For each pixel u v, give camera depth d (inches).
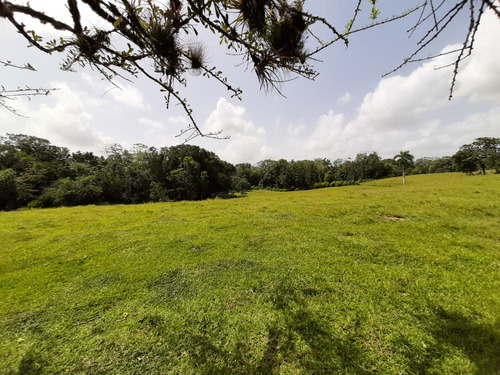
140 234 340.5
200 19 47.9
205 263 222.5
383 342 110.2
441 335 112.7
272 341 115.0
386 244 258.2
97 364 106.7
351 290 159.9
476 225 323.0
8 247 290.5
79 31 45.2
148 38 49.0
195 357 108.0
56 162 1273.4
